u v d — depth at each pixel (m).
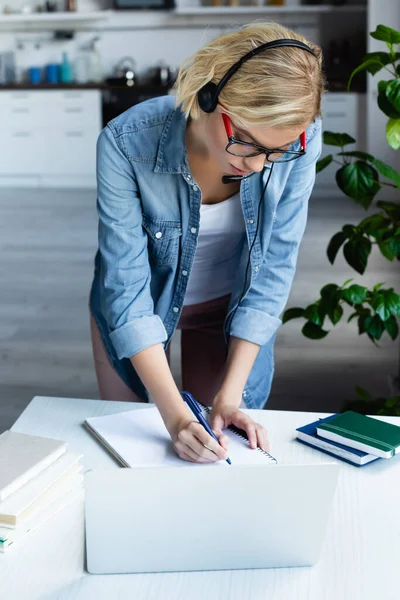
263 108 1.21
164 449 1.38
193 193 1.62
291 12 8.08
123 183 1.58
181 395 1.53
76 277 5.00
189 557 1.12
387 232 2.61
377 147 7.13
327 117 7.46
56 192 7.90
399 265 5.06
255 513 1.10
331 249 2.67
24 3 8.51
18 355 3.77
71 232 6.18
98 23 8.38
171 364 3.56
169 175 1.59
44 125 8.07
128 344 1.53
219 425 1.45
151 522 1.10
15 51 8.55
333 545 1.17
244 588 1.08
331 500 1.09
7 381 3.47
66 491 1.26
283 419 1.54
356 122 7.44
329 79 7.65
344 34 8.07
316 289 4.61
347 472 1.35
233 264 1.85
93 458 1.38
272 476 1.09
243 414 1.45
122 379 1.98
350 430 1.42
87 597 1.06
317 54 1.33
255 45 1.27
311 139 1.62
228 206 1.68
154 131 1.55
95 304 1.95
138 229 1.61
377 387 3.34
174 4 8.17
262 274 1.72
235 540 1.12
